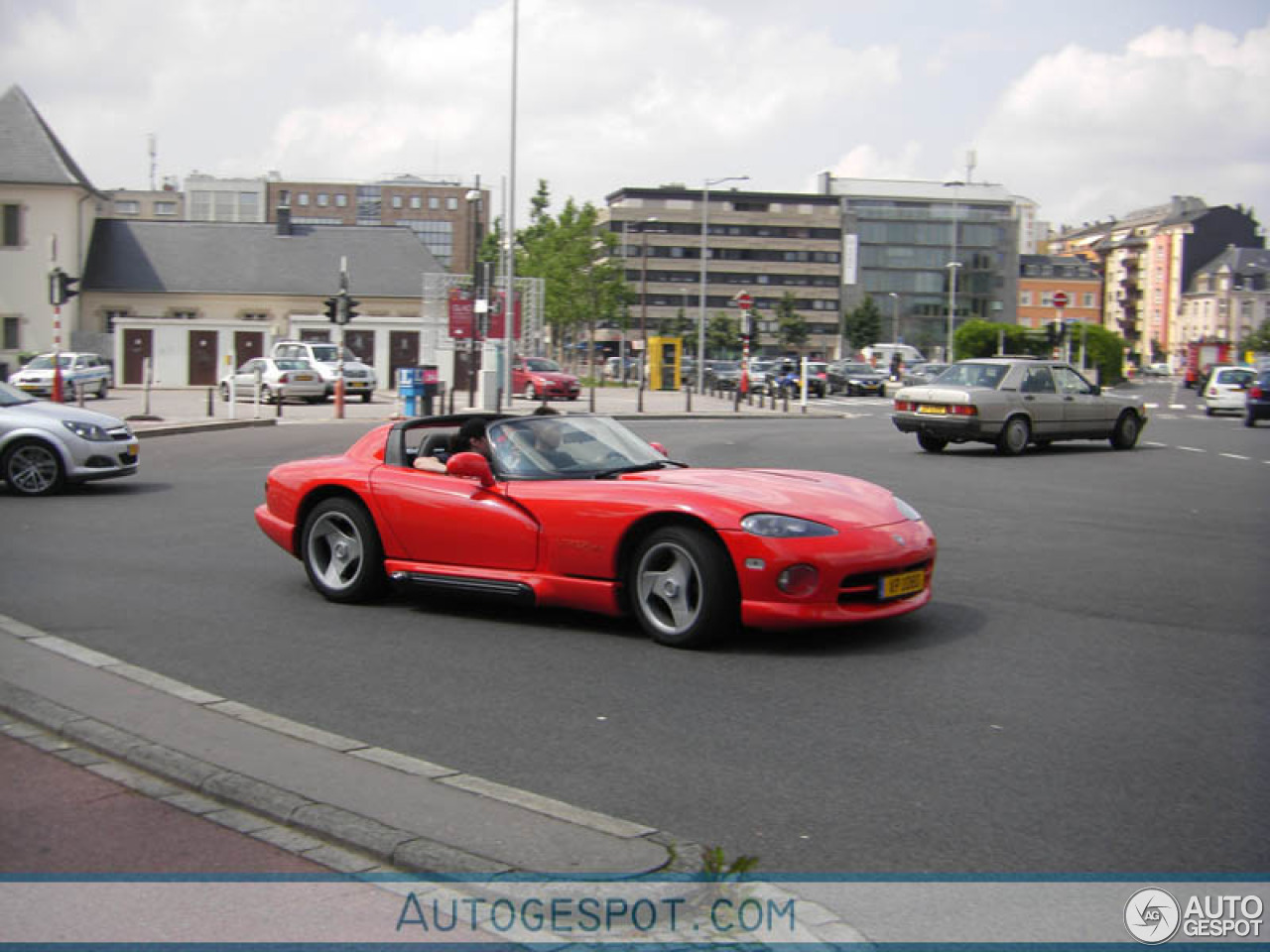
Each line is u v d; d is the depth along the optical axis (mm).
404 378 28609
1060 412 19781
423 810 3770
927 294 124875
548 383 40219
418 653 6090
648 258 119875
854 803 3943
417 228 126312
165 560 8922
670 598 6125
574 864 3363
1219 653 6043
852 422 30656
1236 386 36812
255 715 4844
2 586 7895
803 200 122312
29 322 53812
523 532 6496
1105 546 9648
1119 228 158875
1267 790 4051
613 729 4770
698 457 18203
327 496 7434
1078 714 4957
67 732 4672
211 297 56875
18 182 53281
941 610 7094
